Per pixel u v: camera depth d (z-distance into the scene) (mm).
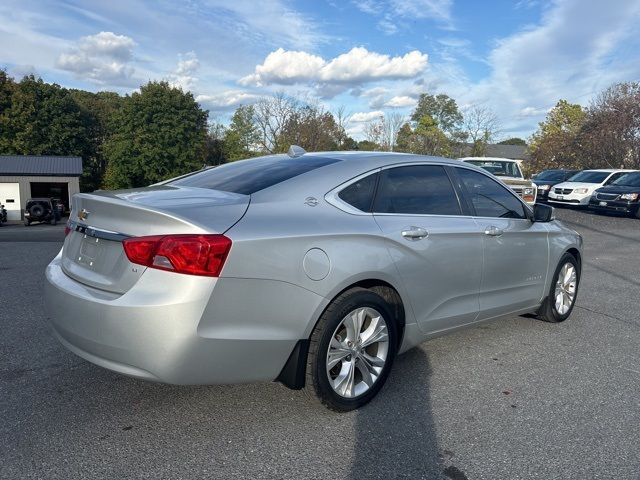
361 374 3342
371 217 3422
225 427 3059
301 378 3072
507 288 4465
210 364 2730
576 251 5414
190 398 3412
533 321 5367
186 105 53250
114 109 63250
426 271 3643
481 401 3477
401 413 3279
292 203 3182
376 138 47375
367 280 3342
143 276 2693
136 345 2645
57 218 33406
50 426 3027
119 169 52062
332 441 2932
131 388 3539
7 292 6133
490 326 5152
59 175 39062
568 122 58406
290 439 2941
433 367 4047
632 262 9320
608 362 4230
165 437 2934
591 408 3404
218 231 2729
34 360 4008
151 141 52344
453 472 2670
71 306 2885
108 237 2906
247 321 2795
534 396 3568
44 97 53250
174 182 3904
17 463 2648
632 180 18750
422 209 3787
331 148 42938
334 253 3092
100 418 3131
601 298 6477
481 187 4371
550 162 46188
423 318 3715
